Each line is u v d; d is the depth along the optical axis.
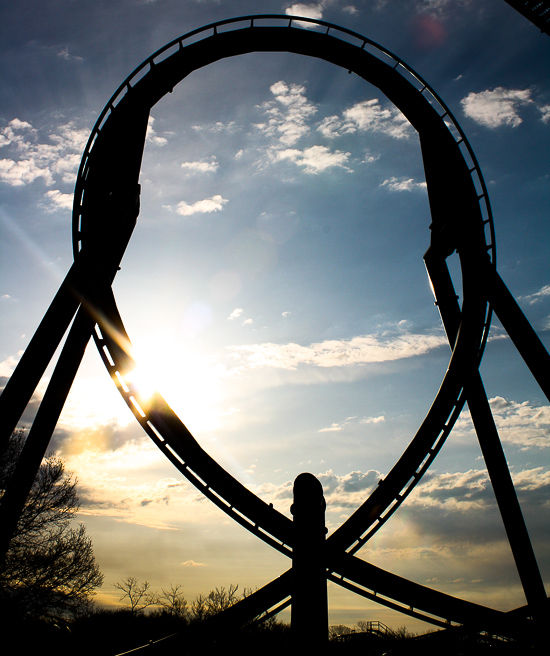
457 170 19.16
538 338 18.47
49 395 16.73
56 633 22.16
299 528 14.60
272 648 21.95
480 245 18.88
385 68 19.62
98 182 16.91
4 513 15.41
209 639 19.36
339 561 19.25
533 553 18.95
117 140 17.30
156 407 18.80
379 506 18.94
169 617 34.84
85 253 15.77
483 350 19.88
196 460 19.08
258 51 19.39
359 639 27.84
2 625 21.05
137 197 17.34
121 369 19.20
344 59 19.61
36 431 16.38
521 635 20.06
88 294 17.17
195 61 18.66
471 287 18.92
